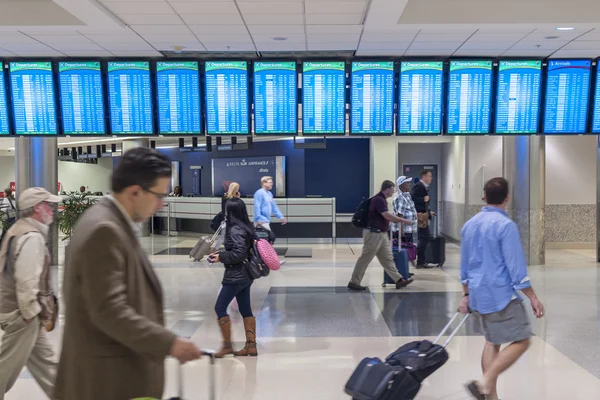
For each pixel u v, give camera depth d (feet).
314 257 39.96
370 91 23.41
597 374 15.02
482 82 23.49
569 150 43.34
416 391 10.99
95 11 17.47
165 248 45.75
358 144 52.01
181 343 5.98
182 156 66.69
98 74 23.48
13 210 33.55
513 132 23.68
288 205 50.14
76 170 84.84
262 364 16.15
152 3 17.42
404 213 32.63
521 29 19.75
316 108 23.35
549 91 23.66
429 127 23.66
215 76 23.32
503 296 11.99
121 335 5.87
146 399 6.06
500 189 12.32
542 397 13.42
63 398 6.31
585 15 18.78
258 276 16.84
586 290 26.50
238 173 58.29
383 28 19.77
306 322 20.97
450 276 31.17
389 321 21.02
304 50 23.08
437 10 19.04
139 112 23.66
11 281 11.30
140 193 6.56
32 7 19.08
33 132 23.70
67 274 6.23
